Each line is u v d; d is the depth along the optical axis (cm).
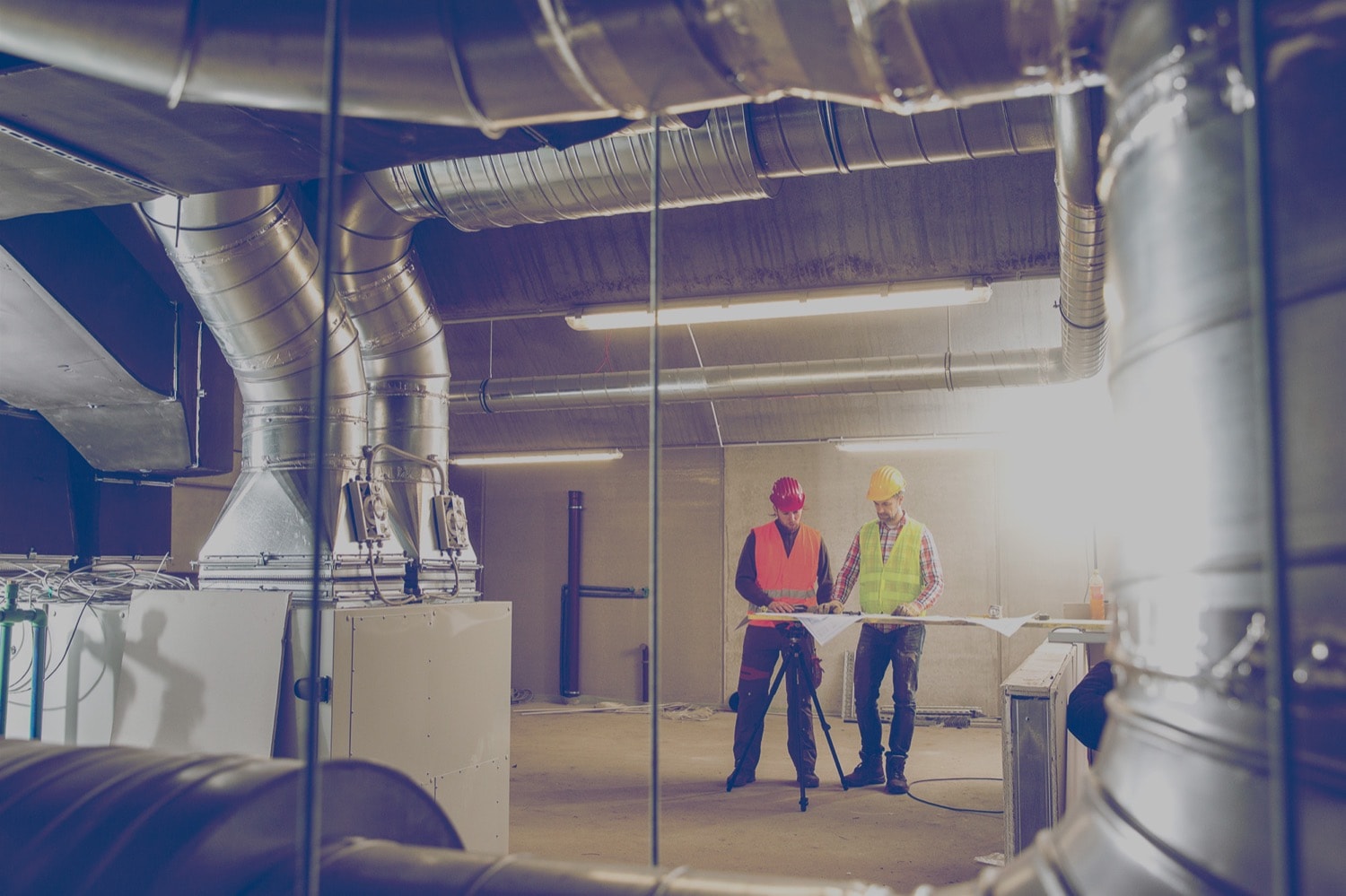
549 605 1043
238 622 351
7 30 143
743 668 586
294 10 134
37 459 475
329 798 131
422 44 130
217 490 793
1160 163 96
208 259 343
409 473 446
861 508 936
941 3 106
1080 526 880
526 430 1010
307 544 366
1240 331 87
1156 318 96
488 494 1078
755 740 586
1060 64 111
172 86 147
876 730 580
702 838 458
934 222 602
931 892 117
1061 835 109
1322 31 80
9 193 313
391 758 350
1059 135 308
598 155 370
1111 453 109
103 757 136
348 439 387
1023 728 310
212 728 349
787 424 944
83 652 385
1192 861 87
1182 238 93
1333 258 77
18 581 400
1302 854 76
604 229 661
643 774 619
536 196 388
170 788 122
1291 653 78
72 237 386
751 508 970
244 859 118
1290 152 81
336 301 387
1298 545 78
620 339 861
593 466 1037
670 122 294
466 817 390
